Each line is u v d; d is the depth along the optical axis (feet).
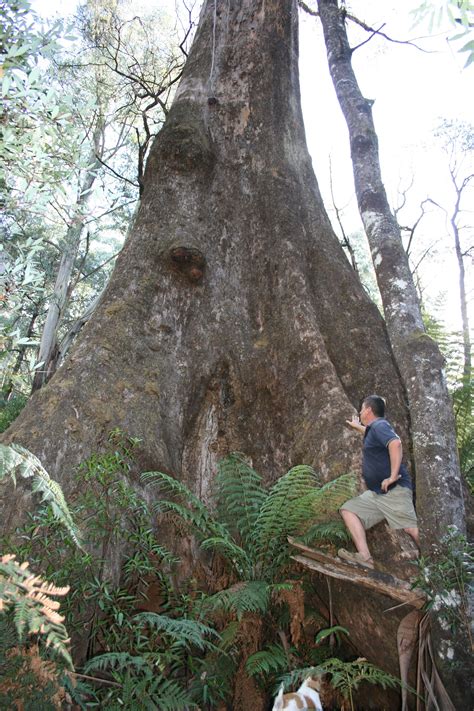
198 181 25.71
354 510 14.97
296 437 19.66
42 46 11.35
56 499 7.32
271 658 13.69
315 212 26.43
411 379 15.25
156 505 17.37
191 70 29.58
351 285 23.86
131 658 11.32
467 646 11.94
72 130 12.19
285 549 16.02
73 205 12.80
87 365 19.08
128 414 18.35
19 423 17.15
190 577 17.24
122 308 21.40
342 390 19.80
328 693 14.46
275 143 27.58
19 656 9.64
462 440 27.66
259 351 22.29
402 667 12.90
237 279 24.22
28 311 52.39
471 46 7.73
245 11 30.63
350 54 24.75
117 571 14.96
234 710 14.02
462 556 12.39
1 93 10.87
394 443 14.88
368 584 13.69
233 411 21.38
